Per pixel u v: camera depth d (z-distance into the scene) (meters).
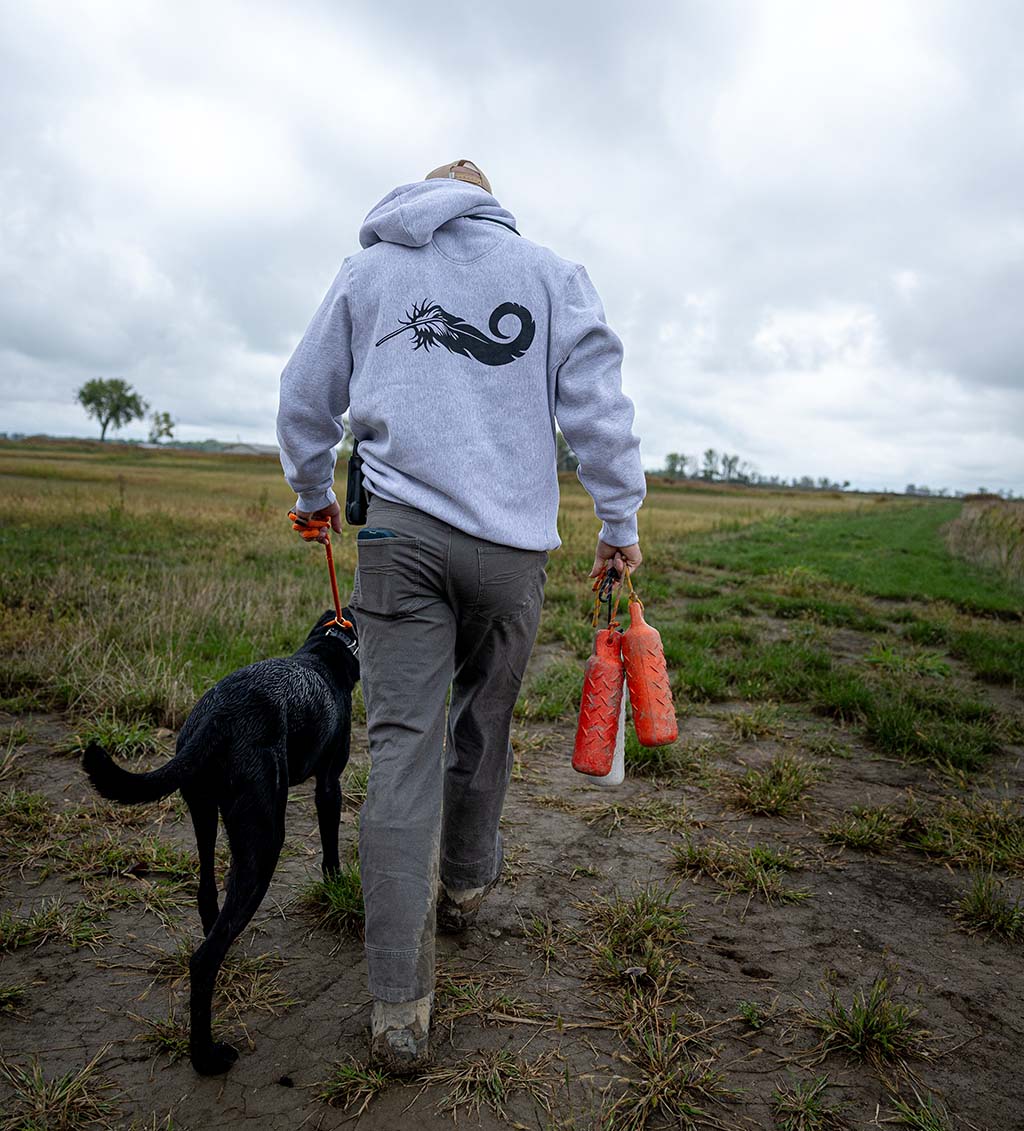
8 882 2.51
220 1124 1.58
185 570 8.70
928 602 9.66
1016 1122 1.65
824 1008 2.01
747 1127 1.62
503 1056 1.77
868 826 3.05
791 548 17.55
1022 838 3.00
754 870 2.69
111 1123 1.58
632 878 2.71
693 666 5.49
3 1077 1.70
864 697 4.73
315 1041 1.83
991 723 4.61
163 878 2.58
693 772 3.70
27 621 5.46
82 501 19.62
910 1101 1.71
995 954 2.31
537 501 1.82
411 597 1.75
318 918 2.37
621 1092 1.70
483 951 2.22
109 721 3.91
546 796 3.39
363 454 1.88
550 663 5.66
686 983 2.11
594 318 1.84
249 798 1.76
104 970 2.10
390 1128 1.58
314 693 2.06
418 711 1.75
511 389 1.78
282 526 15.23
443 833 2.20
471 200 1.87
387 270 1.82
